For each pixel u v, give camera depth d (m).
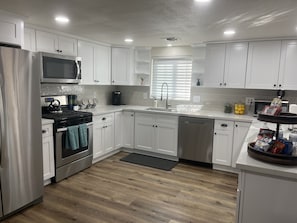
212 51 3.85
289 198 1.43
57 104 3.67
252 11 2.18
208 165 3.89
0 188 2.21
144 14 2.36
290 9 2.11
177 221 2.31
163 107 4.70
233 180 3.32
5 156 2.21
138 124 4.30
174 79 4.64
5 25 2.42
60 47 3.36
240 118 3.41
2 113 2.15
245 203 1.56
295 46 3.30
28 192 2.48
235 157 3.52
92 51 3.99
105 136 4.00
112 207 2.55
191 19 2.50
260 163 1.52
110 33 3.38
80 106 4.12
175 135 3.97
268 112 1.73
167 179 3.31
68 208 2.52
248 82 3.65
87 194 2.83
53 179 3.11
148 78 4.80
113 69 4.52
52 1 2.03
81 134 3.31
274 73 3.46
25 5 2.15
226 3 1.97
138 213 2.45
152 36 3.53
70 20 2.67
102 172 3.52
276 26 2.75
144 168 3.71
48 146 2.93
